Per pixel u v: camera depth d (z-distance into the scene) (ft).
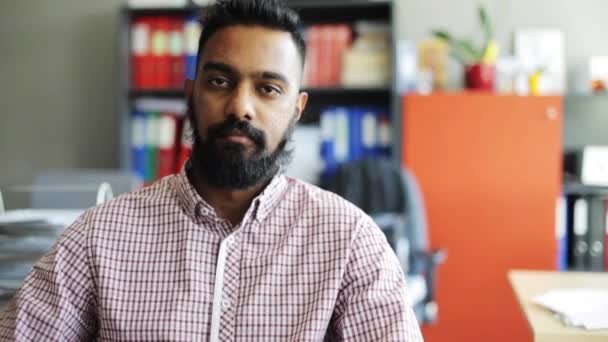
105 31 12.05
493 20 11.17
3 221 4.80
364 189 9.82
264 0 3.50
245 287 3.36
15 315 3.33
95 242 3.43
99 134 12.14
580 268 10.08
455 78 11.20
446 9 11.25
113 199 3.66
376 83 10.55
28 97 12.30
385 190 9.71
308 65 10.68
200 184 3.67
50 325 3.31
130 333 3.26
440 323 10.14
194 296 3.30
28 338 3.30
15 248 4.63
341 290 3.43
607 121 11.03
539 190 9.91
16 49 12.28
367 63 10.57
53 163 12.27
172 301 3.29
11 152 12.40
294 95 3.57
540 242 9.93
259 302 3.31
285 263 3.42
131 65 11.03
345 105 11.42
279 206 3.63
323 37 10.65
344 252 3.44
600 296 5.09
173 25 10.85
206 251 3.43
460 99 10.05
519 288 5.58
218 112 3.42
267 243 3.50
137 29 10.94
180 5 10.68
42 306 3.34
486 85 10.30
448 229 10.09
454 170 10.07
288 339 3.27
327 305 3.31
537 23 11.10
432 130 10.11
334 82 10.67
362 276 3.43
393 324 3.32
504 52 11.15
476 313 10.07
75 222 3.58
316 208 3.61
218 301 3.31
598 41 10.98
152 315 3.27
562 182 10.37
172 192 3.62
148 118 10.98
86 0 12.07
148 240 3.46
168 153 10.92
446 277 10.11
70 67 12.16
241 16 3.47
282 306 3.32
